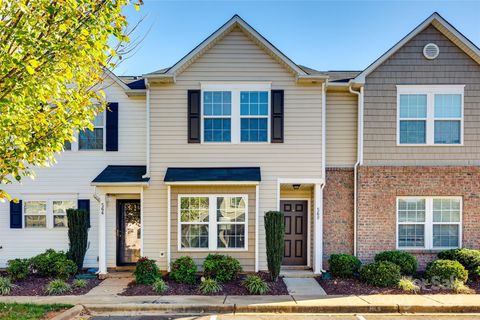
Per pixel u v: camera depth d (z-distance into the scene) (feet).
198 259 34.65
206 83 36.32
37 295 28.76
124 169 38.04
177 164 36.17
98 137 39.42
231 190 35.12
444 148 36.70
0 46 15.44
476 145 36.58
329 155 38.34
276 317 24.64
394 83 36.78
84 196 38.99
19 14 15.80
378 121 36.81
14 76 15.71
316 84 36.35
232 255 34.63
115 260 38.40
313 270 35.81
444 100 36.83
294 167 36.11
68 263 34.30
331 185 38.14
